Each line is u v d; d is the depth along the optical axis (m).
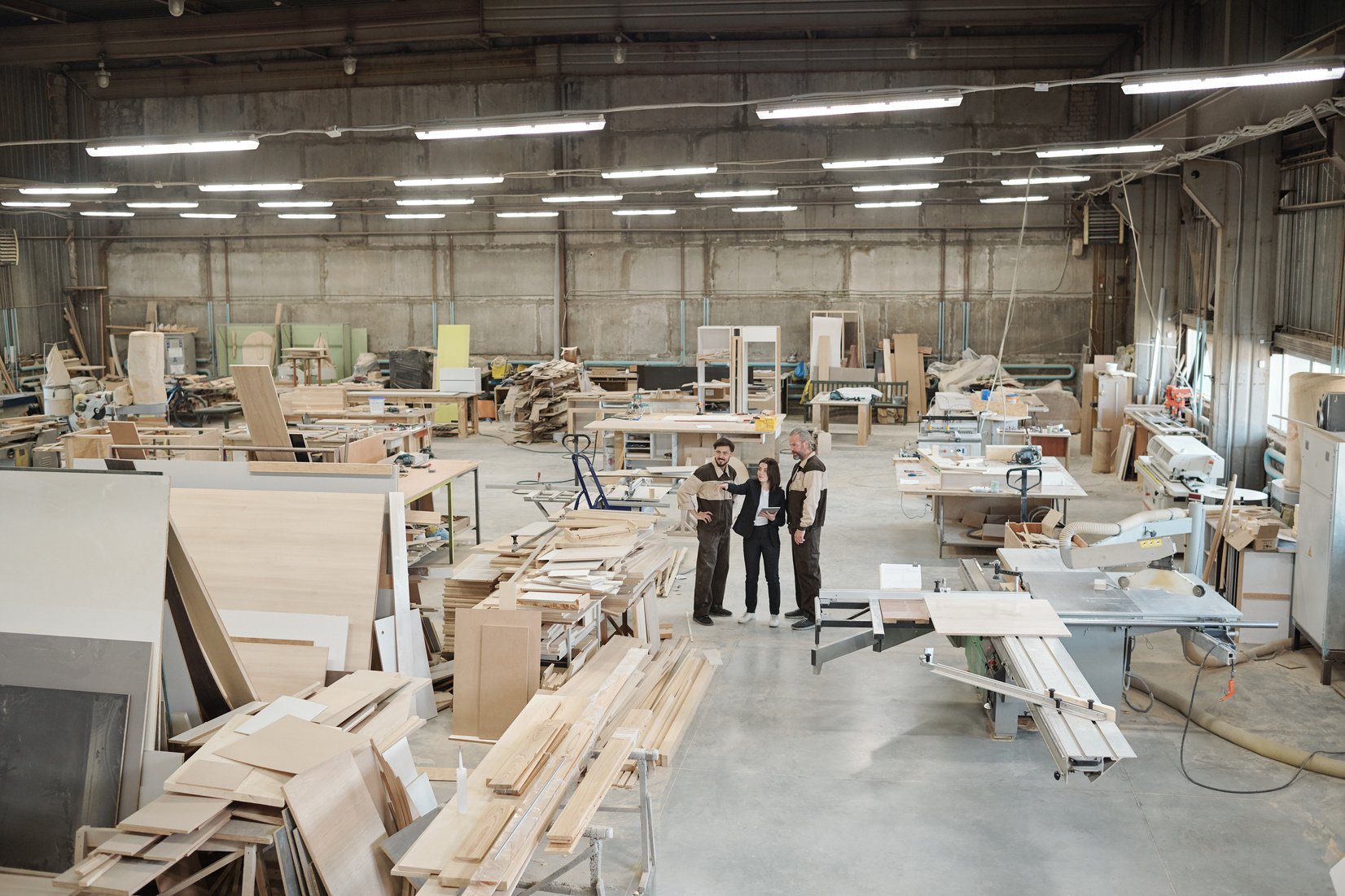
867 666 7.70
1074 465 15.98
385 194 22.53
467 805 4.29
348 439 10.02
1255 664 7.52
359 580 6.59
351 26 17.06
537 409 18.31
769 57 19.81
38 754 4.62
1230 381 12.03
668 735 6.22
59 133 22.70
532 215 21.09
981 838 5.27
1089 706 4.90
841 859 5.09
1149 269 16.66
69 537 4.90
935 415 13.84
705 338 18.48
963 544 10.69
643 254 22.20
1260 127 9.62
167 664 5.05
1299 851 5.12
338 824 4.25
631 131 21.31
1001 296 21.31
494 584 7.38
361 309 23.17
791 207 20.55
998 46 18.97
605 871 4.96
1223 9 12.91
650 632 7.71
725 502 8.51
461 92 21.52
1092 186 19.80
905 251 21.48
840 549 11.02
